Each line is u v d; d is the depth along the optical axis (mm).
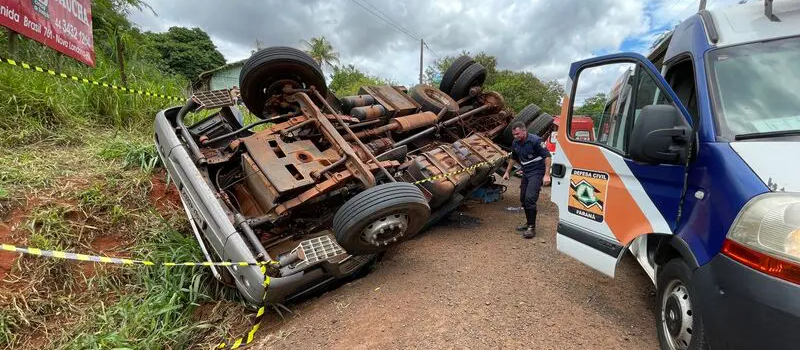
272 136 4285
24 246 3459
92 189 4266
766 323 1766
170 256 3916
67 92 5945
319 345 2984
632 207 2938
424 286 3871
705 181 2287
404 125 5863
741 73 2561
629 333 3066
